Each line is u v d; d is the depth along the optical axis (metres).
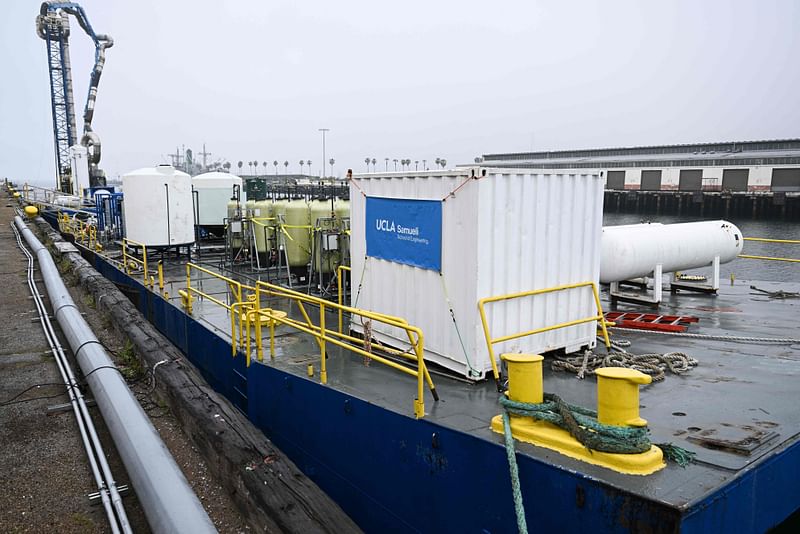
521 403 4.32
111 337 10.13
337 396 5.79
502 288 5.91
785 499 4.09
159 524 4.14
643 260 9.02
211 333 8.62
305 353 7.39
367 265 7.38
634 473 3.63
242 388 7.54
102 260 17.25
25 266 17.77
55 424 6.59
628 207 69.56
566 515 3.77
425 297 6.43
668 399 5.18
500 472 4.20
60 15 44.94
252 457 5.35
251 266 13.66
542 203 6.16
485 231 5.68
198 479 5.63
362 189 7.34
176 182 14.66
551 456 3.96
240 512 5.05
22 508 4.95
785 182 58.00
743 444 4.06
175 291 11.77
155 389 7.56
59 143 47.09
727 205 60.44
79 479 5.42
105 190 26.44
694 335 7.59
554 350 6.55
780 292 10.58
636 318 8.44
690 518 3.25
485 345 5.81
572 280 6.57
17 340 9.88
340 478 5.89
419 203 6.34
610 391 3.79
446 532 4.73
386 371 6.44
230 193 17.73
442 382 5.93
